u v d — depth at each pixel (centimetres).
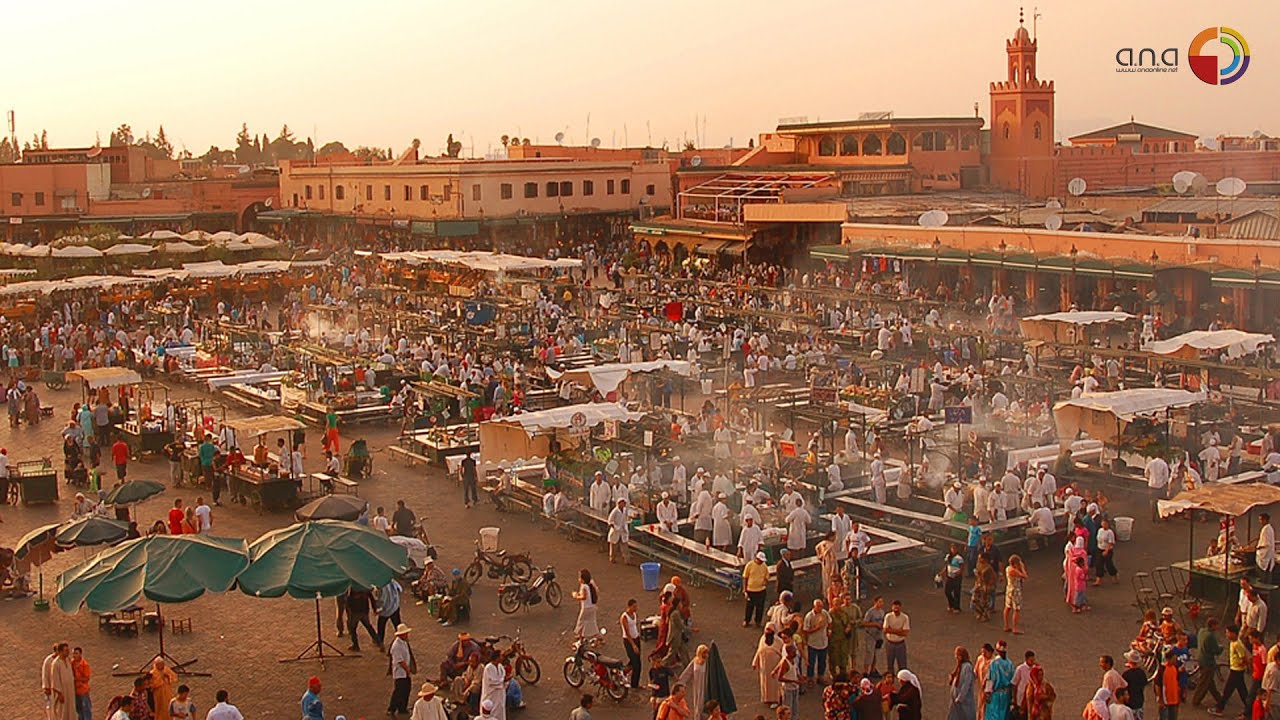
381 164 9681
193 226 9994
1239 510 2409
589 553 2998
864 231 6831
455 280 7338
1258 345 4169
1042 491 3061
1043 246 5934
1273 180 8969
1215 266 5188
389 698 2188
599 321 5891
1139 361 4678
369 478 3712
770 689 2114
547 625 2531
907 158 8206
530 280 7269
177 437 3941
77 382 5328
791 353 4994
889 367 4588
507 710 2130
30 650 2420
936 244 6150
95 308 6656
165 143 19100
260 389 4838
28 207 9156
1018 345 5053
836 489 3297
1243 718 2058
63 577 2228
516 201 9206
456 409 4334
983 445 3481
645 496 3153
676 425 3706
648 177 9950
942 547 2928
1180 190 6731
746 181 8462
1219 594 2473
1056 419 3519
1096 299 5741
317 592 2191
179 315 6425
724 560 2722
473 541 3103
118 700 1898
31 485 3484
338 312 6325
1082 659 2306
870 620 2269
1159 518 3164
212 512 3403
